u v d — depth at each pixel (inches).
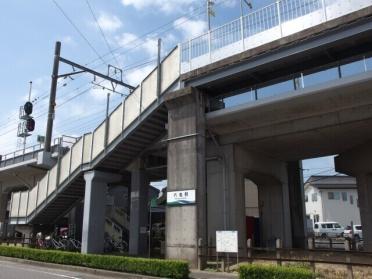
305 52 598.9
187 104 730.8
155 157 1047.6
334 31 566.9
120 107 862.5
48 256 762.2
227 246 592.1
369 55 583.8
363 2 545.6
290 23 612.7
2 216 1593.3
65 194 1011.3
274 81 679.7
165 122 829.8
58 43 1202.0
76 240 1158.3
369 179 843.4
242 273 470.6
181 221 685.9
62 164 1014.4
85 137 956.0
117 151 876.6
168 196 717.3
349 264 471.5
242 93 720.3
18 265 760.3
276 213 965.2
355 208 2164.1
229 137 802.2
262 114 714.2
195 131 707.4
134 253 961.5
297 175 1066.7
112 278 584.7
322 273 525.7
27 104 1152.8
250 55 646.5
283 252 757.9
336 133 740.0
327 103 651.5
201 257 636.1
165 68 779.4
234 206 770.8
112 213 1296.8
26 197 1136.8
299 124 715.4
